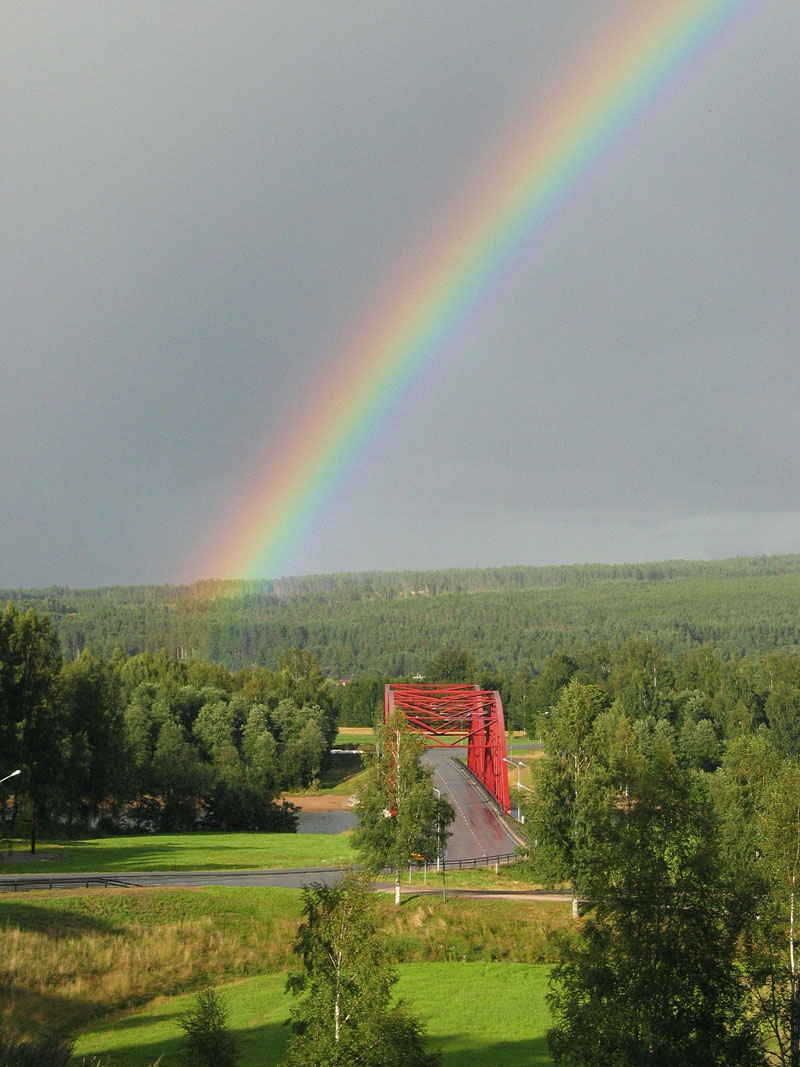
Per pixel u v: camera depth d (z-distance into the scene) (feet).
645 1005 85.61
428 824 203.62
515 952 172.65
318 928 92.99
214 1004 99.76
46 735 283.38
